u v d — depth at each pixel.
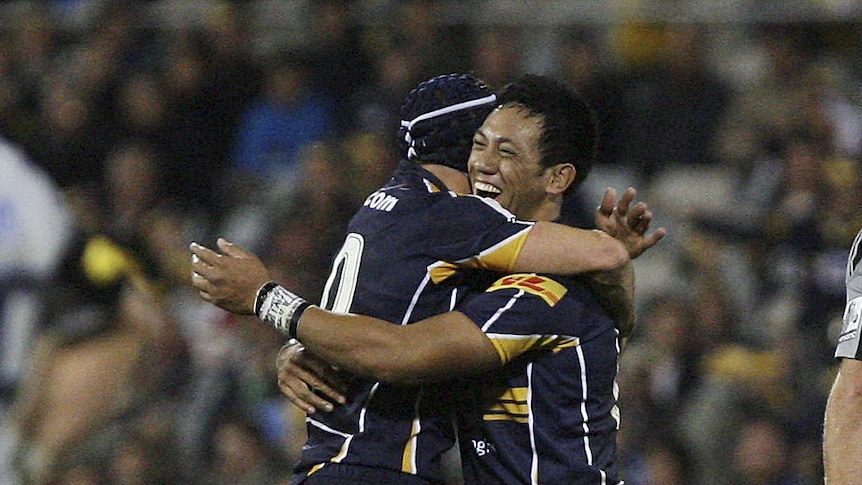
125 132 37.06
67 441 25.09
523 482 12.86
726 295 29.94
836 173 32.44
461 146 13.32
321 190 32.41
